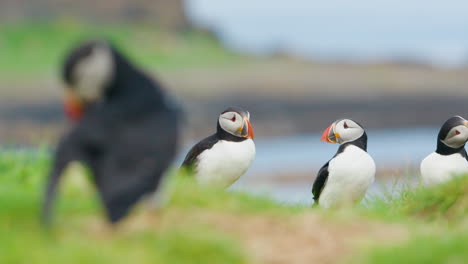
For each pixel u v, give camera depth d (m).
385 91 168.00
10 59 145.38
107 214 7.12
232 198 9.77
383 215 10.53
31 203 8.50
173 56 172.62
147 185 7.37
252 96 145.75
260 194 10.44
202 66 168.88
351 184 13.81
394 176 14.56
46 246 7.55
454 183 11.95
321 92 157.25
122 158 7.35
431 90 171.38
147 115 7.61
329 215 9.48
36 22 163.88
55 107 120.12
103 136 7.37
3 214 8.12
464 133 13.74
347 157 13.74
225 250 7.84
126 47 167.62
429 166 14.14
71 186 9.74
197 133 125.94
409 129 157.38
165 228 8.28
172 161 7.71
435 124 163.62
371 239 8.69
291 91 154.00
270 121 140.88
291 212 9.69
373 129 155.62
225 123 13.34
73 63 7.34
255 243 8.34
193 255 7.74
